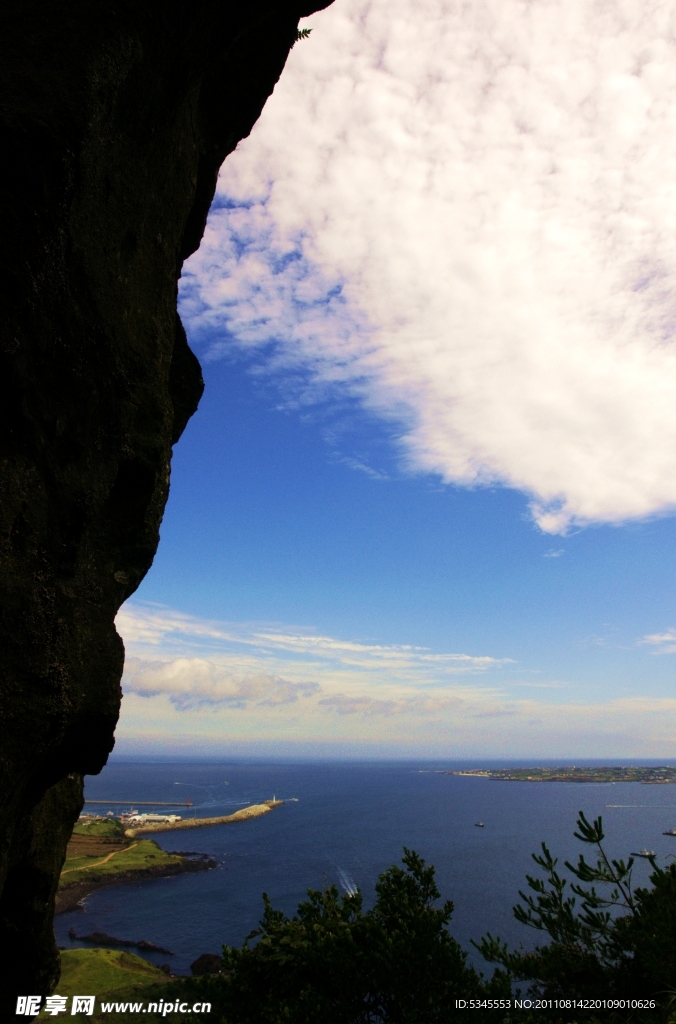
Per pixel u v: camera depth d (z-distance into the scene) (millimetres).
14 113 3779
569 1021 5434
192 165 6848
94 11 4301
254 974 6852
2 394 4266
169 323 6391
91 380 5109
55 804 6473
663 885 5406
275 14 7090
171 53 5227
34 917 6219
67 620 4965
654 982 5301
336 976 6109
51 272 4367
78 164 4285
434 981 5926
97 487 5355
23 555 4438
